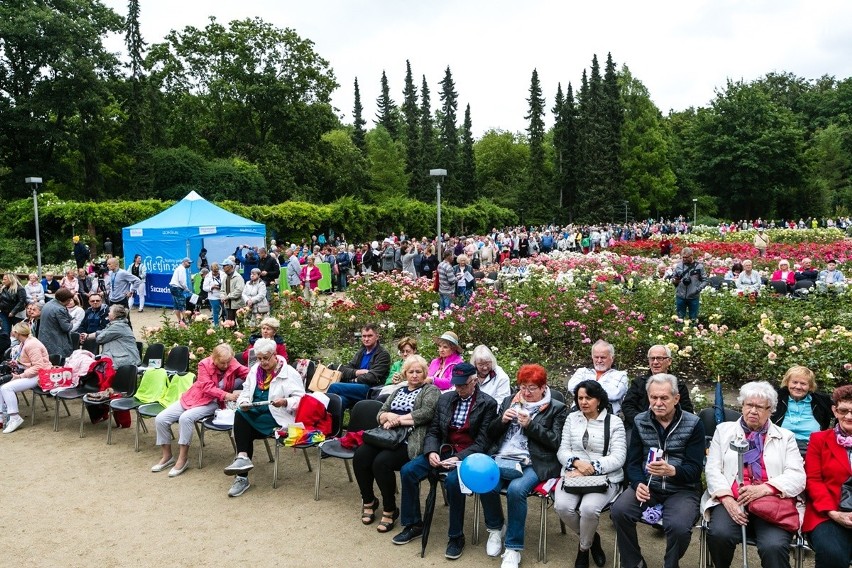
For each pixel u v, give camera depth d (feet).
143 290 59.98
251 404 20.20
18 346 29.89
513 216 188.14
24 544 16.65
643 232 152.05
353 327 40.19
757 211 222.89
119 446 24.70
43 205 89.25
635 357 33.06
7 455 23.73
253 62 151.33
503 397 19.56
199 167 131.85
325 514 18.45
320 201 159.22
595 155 207.31
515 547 15.26
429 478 16.97
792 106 281.13
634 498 14.65
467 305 41.09
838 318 36.78
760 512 13.37
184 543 16.63
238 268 59.16
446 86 247.50
